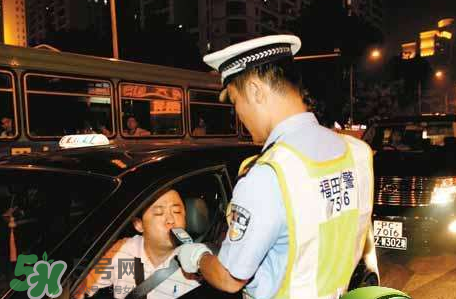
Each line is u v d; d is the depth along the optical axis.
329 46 39.16
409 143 6.33
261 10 80.19
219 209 2.06
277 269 1.18
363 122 49.56
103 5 83.88
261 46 1.21
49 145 7.03
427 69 65.25
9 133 6.62
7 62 6.58
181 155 1.99
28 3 118.69
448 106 71.25
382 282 4.05
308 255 1.15
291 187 1.12
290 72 1.23
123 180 1.72
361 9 112.81
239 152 2.27
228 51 1.21
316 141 1.22
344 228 1.23
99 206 1.60
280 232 1.15
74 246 1.48
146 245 1.88
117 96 7.90
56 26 103.62
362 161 1.33
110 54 32.38
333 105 37.53
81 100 7.42
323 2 39.62
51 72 7.06
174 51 34.34
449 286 3.96
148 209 1.84
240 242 1.15
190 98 9.27
